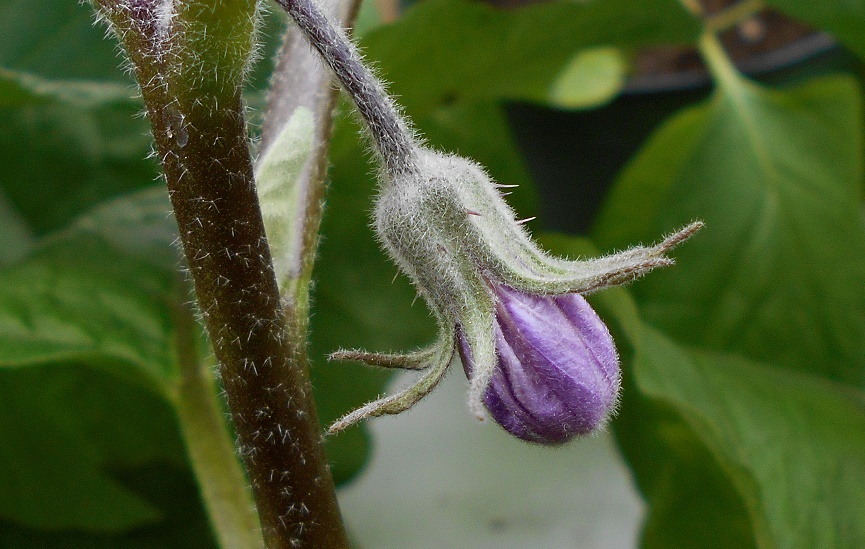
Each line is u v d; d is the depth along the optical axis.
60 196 0.28
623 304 0.23
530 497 0.30
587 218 0.35
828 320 0.28
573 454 0.32
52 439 0.26
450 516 0.30
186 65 0.17
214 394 0.23
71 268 0.24
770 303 0.28
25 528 0.26
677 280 0.28
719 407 0.24
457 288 0.18
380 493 0.31
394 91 0.26
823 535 0.23
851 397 0.27
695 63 0.32
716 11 0.33
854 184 0.28
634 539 0.29
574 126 0.33
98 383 0.26
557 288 0.18
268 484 0.18
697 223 0.18
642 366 0.23
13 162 0.28
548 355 0.18
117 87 0.24
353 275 0.28
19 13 0.27
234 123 0.17
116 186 0.28
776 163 0.28
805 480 0.24
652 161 0.28
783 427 0.24
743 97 0.29
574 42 0.25
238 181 0.17
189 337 0.23
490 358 0.18
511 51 0.25
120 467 0.27
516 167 0.30
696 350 0.26
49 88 0.23
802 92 0.29
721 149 0.28
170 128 0.17
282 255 0.19
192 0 0.17
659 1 0.24
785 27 0.33
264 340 0.18
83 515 0.26
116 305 0.24
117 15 0.17
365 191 0.27
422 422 0.33
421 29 0.24
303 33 0.18
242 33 0.17
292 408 0.18
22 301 0.23
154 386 0.23
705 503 0.25
